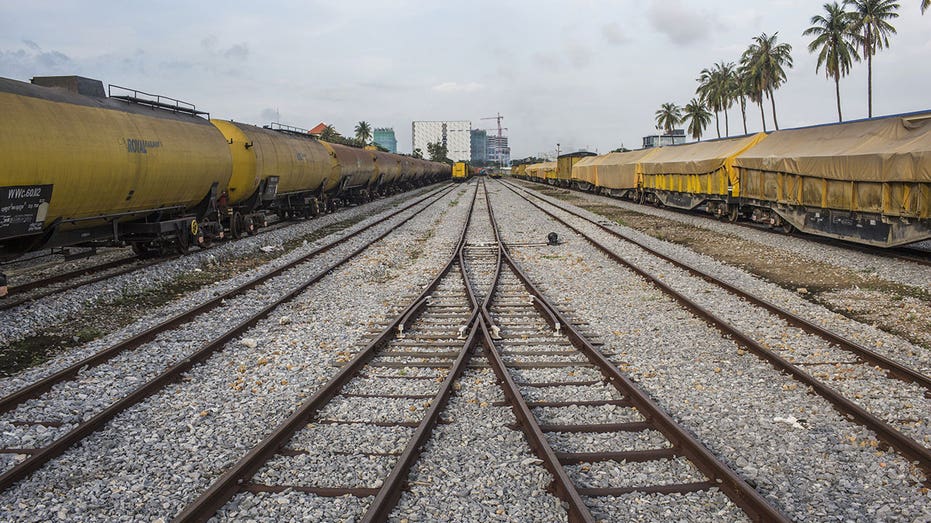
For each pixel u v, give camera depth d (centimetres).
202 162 1562
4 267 1500
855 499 458
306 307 1091
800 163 1855
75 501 457
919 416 603
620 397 654
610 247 1830
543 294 1193
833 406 622
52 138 1016
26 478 493
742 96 8000
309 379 714
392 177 5141
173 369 715
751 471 497
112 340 884
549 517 433
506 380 660
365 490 466
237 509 443
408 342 858
